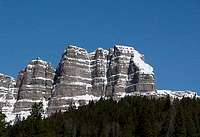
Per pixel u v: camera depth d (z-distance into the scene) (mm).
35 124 130250
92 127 194125
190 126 185250
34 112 150500
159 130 184750
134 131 186000
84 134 188500
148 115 198875
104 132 186000
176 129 183500
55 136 145125
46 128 133875
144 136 179125
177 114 199750
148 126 180750
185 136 181000
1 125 102812
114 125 189500
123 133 184500
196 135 182750
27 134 127438
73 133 185375
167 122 188000
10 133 126438
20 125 130375
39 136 128125
